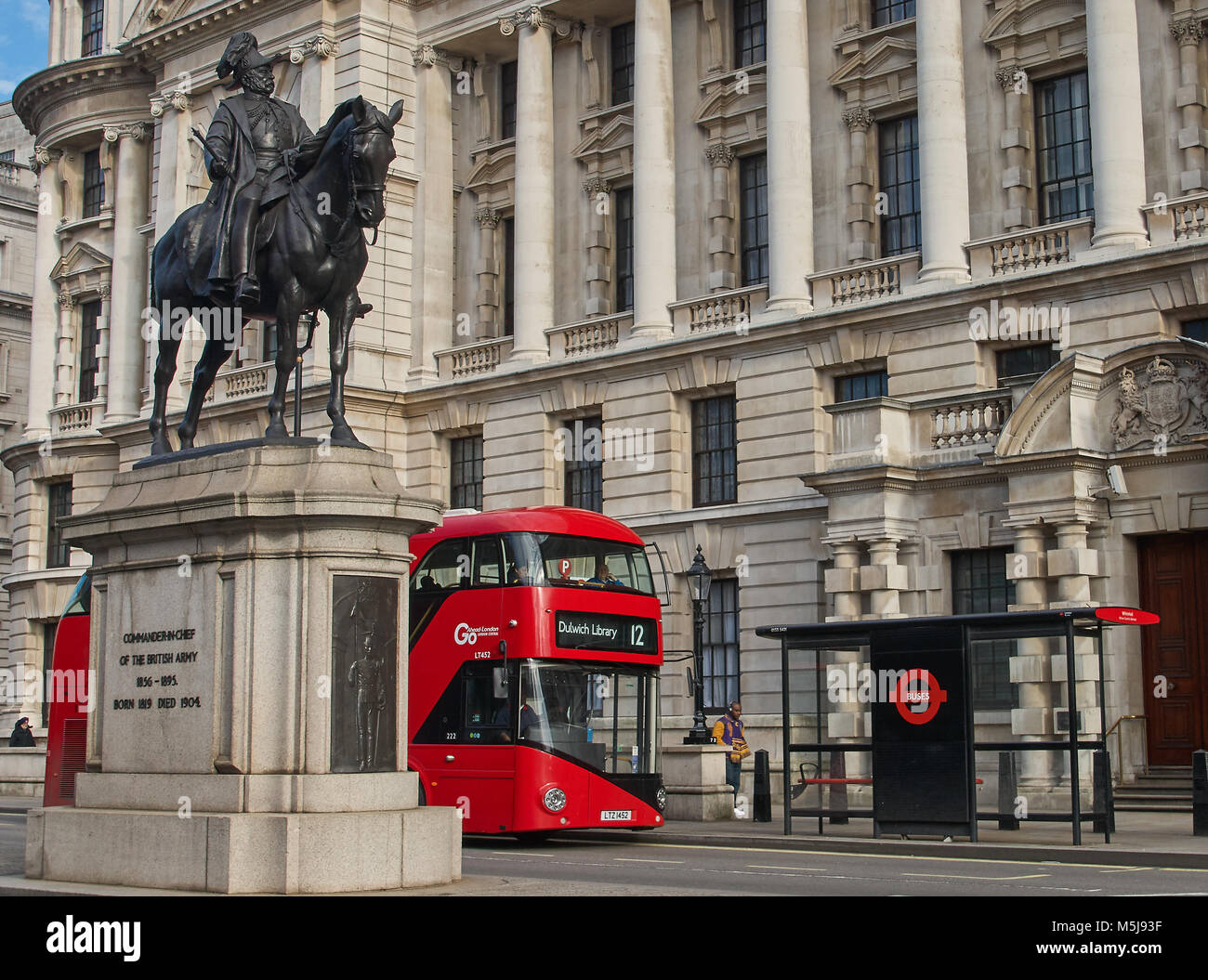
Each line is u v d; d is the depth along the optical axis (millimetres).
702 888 16438
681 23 44344
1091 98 34219
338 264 14906
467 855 22906
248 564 13562
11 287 75812
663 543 41094
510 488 44594
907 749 23922
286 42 49062
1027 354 35125
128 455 54562
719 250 42531
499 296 48250
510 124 49094
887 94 39625
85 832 14227
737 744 31250
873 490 32594
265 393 48156
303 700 13359
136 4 58281
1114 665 30078
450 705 25609
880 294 37656
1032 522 30188
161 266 16125
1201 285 31797
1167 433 29562
